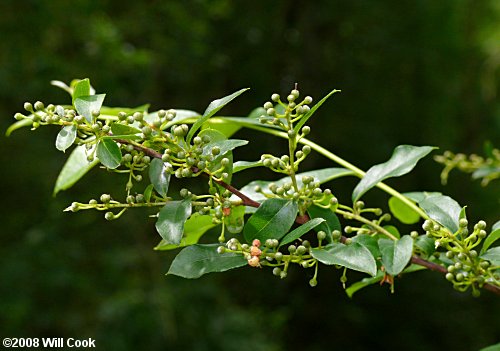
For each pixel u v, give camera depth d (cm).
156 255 222
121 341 202
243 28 329
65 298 209
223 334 221
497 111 372
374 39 353
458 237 64
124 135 61
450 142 369
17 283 199
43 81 212
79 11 223
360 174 73
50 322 200
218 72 300
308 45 340
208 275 236
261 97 327
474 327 320
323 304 312
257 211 63
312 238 108
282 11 342
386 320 321
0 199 221
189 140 62
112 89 223
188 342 215
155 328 208
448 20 372
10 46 214
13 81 210
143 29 254
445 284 325
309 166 323
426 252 65
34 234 204
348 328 317
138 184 213
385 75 365
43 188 221
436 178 345
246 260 62
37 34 218
